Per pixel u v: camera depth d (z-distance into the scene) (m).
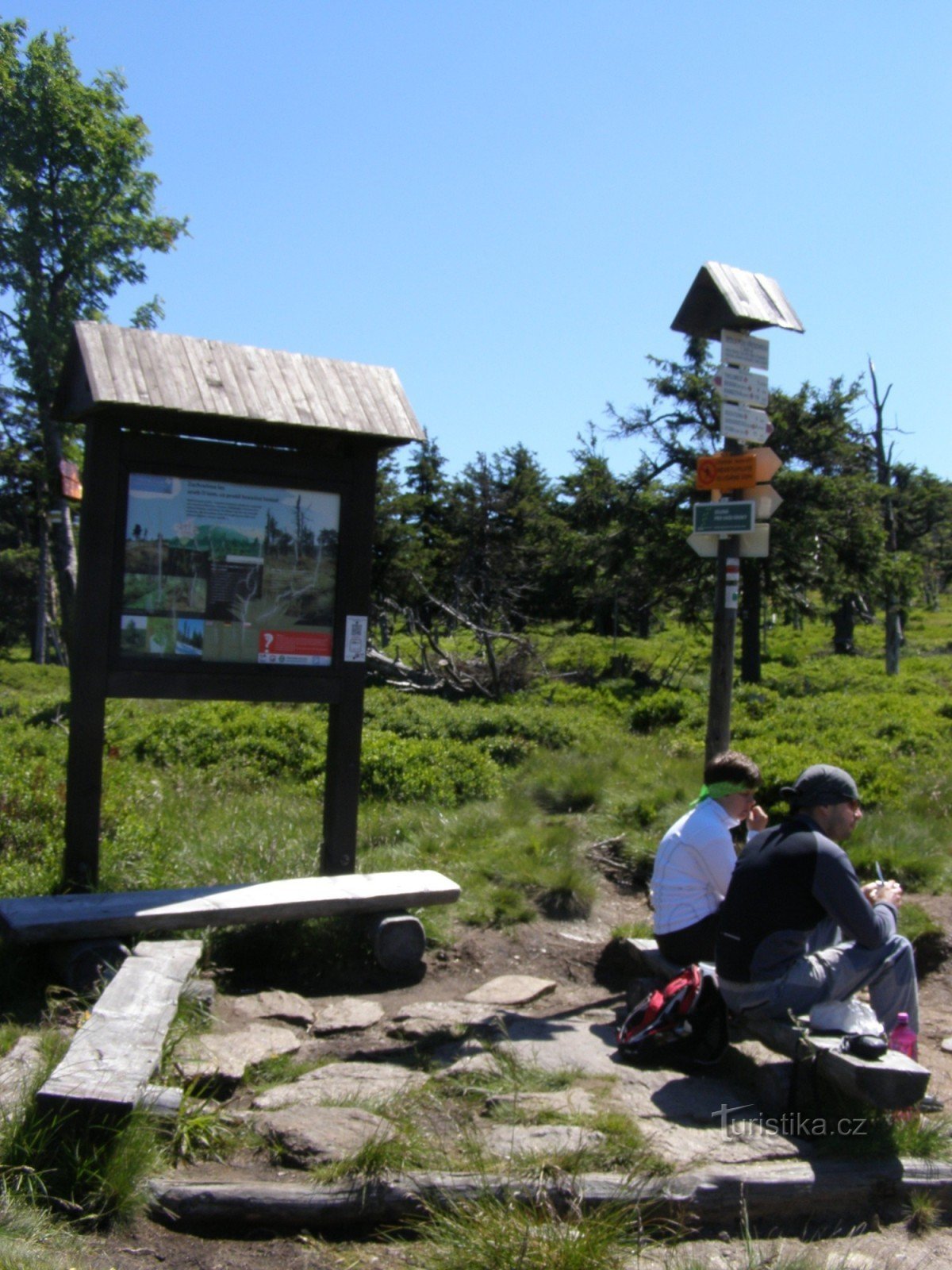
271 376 5.97
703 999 4.29
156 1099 3.43
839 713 16.34
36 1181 3.10
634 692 19.03
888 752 12.41
